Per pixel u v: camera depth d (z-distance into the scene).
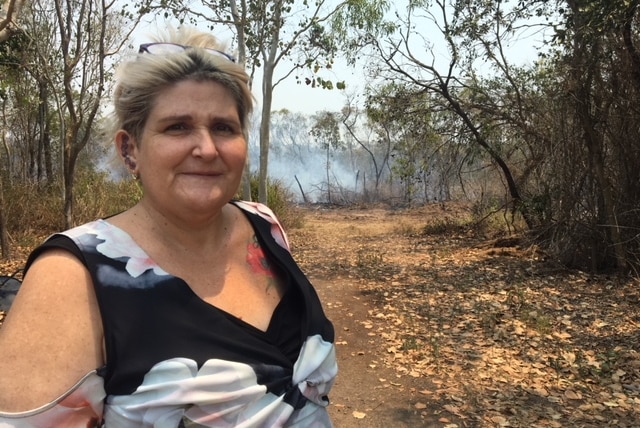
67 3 10.13
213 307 1.30
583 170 9.45
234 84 1.37
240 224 1.54
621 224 9.26
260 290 1.46
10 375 1.07
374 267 10.88
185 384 1.17
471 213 17.48
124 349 1.15
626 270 9.17
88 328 1.14
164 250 1.33
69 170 10.34
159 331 1.19
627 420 4.27
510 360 5.66
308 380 1.41
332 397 4.88
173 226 1.35
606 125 8.94
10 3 7.51
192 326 1.23
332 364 1.53
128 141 1.39
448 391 4.92
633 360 5.52
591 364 5.40
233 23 11.52
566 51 9.17
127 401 1.15
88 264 1.19
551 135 10.11
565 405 4.58
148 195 1.35
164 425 1.15
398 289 8.99
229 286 1.39
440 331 6.68
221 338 1.26
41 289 1.14
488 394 4.84
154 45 1.35
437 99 13.38
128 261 1.24
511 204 13.83
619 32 8.07
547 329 6.57
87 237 1.25
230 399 1.22
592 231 9.55
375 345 6.28
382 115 13.87
